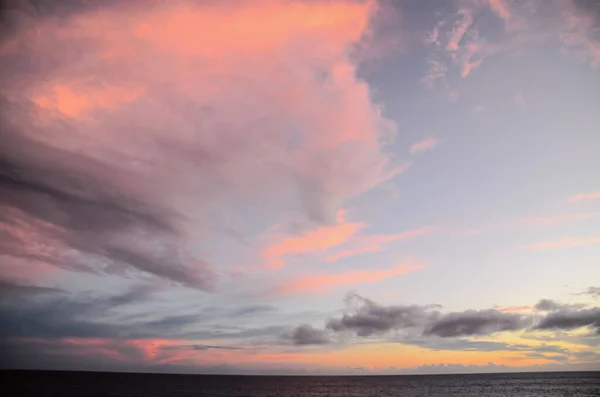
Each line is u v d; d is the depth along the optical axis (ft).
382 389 253.03
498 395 201.05
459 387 263.29
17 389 193.47
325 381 370.32
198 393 206.59
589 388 235.81
